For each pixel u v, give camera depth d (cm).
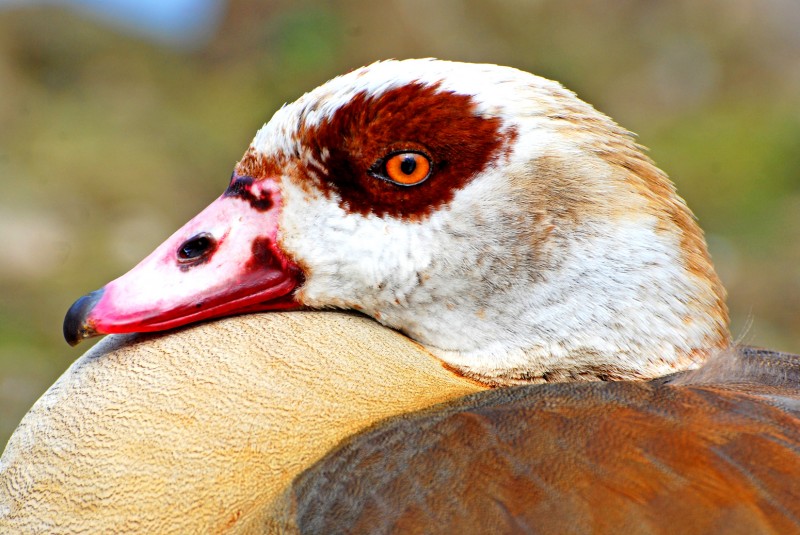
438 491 179
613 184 185
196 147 394
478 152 185
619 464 179
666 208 185
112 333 185
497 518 179
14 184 337
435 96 185
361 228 185
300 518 180
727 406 181
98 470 182
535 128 185
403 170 185
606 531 178
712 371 184
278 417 182
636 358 185
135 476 182
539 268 185
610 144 185
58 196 334
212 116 427
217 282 185
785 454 179
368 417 182
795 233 331
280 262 186
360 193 185
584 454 180
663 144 423
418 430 181
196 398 183
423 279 185
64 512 182
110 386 184
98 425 183
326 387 183
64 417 184
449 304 185
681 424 180
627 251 185
